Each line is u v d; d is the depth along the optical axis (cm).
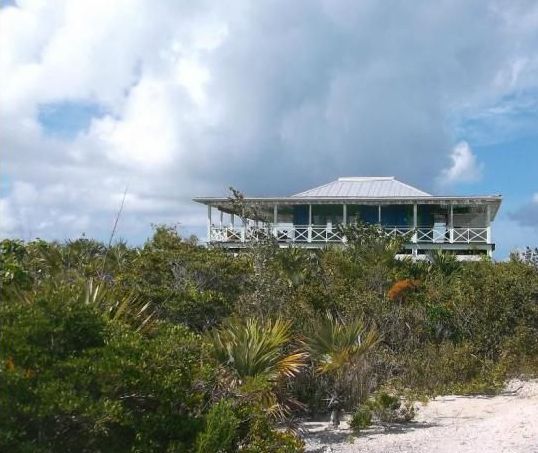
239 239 3659
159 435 559
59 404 482
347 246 2497
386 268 2011
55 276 1014
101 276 1173
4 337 512
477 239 3809
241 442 633
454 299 1677
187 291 1288
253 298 1371
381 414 1092
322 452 881
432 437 961
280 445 657
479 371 1453
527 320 1614
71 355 532
